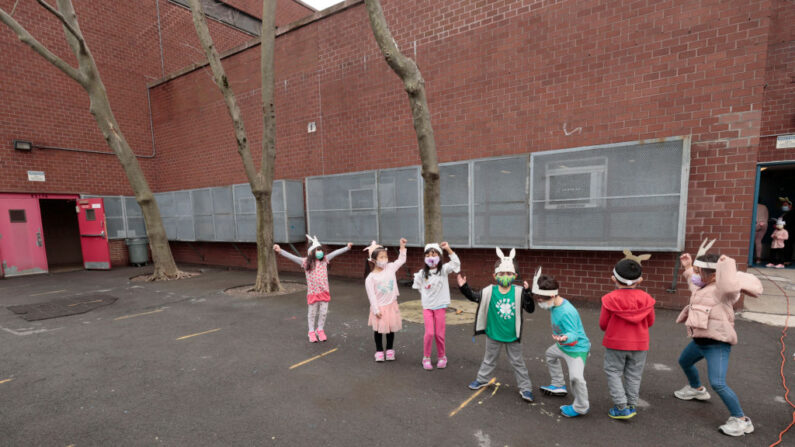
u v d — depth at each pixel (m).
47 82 11.18
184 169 12.79
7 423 2.94
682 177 5.29
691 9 5.50
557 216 6.21
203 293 7.93
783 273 8.95
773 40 8.58
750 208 5.30
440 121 7.74
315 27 9.39
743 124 5.27
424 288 3.83
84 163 11.99
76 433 2.79
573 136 6.45
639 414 2.89
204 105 11.97
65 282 9.66
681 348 4.21
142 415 3.03
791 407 2.96
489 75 7.15
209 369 3.94
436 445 2.54
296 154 10.10
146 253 12.98
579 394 2.77
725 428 2.59
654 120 5.83
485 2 7.09
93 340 4.94
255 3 16.59
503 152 7.09
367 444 2.57
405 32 8.02
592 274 6.40
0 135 10.37
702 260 2.79
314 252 4.77
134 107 13.02
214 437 2.70
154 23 13.53
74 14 8.40
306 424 2.85
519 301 3.06
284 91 10.16
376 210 8.21
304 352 4.40
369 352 4.38
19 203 10.77
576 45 6.34
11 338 5.07
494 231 6.82
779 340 4.39
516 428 2.73
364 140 8.88
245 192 10.51
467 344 4.55
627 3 5.91
